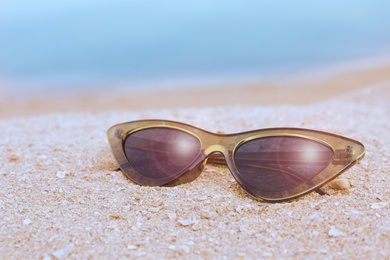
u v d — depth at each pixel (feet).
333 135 1.24
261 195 1.24
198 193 1.26
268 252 1.09
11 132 1.71
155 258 1.08
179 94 4.10
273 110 1.87
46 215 1.20
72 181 1.32
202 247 1.11
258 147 1.27
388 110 1.90
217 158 1.36
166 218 1.19
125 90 4.41
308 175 1.24
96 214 1.20
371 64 4.67
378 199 1.22
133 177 1.32
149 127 1.36
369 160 1.39
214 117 1.78
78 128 1.72
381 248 1.09
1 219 1.18
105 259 1.08
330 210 1.19
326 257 1.08
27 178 1.34
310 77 4.47
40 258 1.08
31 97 4.09
